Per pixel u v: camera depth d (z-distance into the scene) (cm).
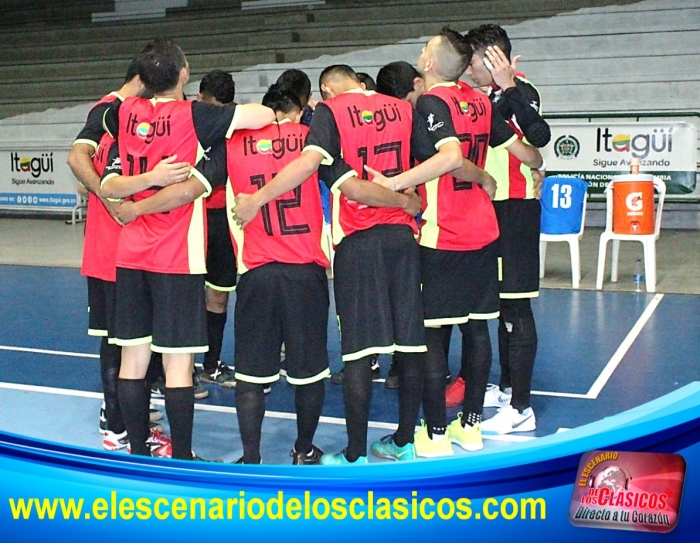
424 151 354
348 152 338
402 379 366
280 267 339
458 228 365
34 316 700
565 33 1282
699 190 1134
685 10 1230
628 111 1199
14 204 1389
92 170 367
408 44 1385
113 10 1698
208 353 508
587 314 670
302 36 1495
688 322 636
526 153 386
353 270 348
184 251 338
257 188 339
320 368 352
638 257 933
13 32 1728
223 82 449
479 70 406
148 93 361
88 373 533
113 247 373
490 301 382
